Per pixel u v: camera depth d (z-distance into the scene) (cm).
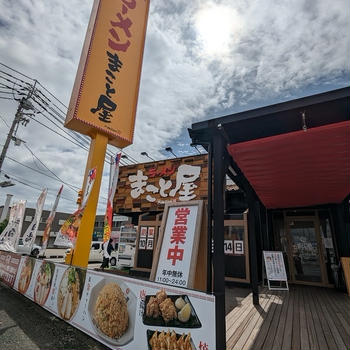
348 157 319
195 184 816
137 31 564
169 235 317
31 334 279
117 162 450
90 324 269
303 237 655
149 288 223
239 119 262
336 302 421
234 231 668
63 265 347
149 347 206
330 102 227
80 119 428
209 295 185
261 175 401
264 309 374
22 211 614
